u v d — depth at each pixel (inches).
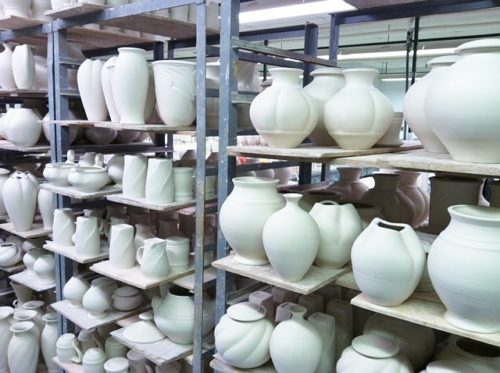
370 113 51.8
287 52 66.7
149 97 74.0
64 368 87.1
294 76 55.1
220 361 61.0
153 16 70.1
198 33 61.9
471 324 40.5
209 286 70.5
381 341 50.7
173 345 73.2
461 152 41.8
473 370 44.0
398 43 180.5
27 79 94.6
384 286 44.2
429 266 42.4
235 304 61.6
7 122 97.0
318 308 63.9
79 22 78.6
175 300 72.4
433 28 158.2
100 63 79.1
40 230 101.4
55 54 86.2
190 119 69.7
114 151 101.3
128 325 80.9
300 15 132.8
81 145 96.7
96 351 83.8
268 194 56.1
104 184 79.7
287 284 51.4
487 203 65.6
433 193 59.5
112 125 71.7
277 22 157.3
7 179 103.5
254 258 57.8
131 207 95.7
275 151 53.1
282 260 50.3
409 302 46.9
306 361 52.6
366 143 54.4
